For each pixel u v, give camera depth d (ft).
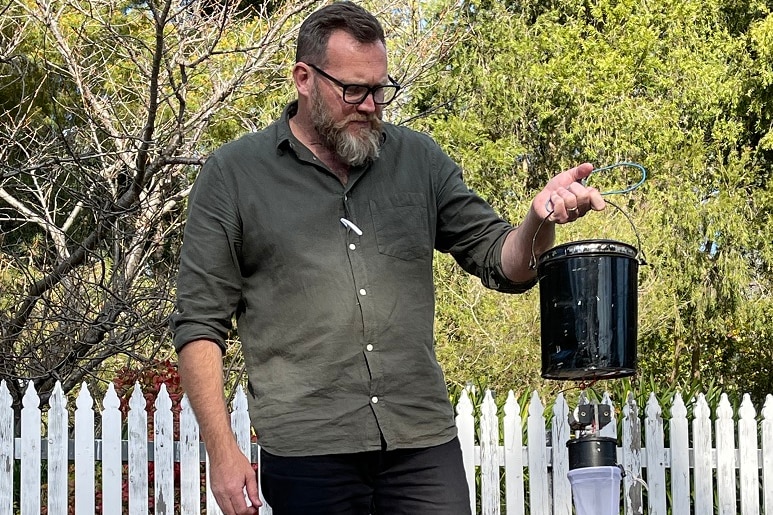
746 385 52.70
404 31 30.40
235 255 8.58
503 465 18.20
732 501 18.83
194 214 8.66
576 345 7.84
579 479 7.95
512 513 18.03
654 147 48.78
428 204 8.82
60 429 17.67
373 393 8.30
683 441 18.71
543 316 8.15
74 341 23.99
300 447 8.23
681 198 47.32
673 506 18.62
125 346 24.03
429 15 35.53
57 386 17.75
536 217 8.01
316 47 8.32
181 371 8.54
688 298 48.88
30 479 17.56
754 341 52.13
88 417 17.66
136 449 17.65
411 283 8.57
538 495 18.10
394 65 29.66
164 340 24.57
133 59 25.57
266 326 8.47
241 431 17.71
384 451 8.32
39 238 27.81
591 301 7.82
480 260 8.96
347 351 8.30
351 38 8.23
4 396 17.74
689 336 50.16
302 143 8.63
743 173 51.08
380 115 8.41
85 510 17.52
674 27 51.31
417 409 8.41
